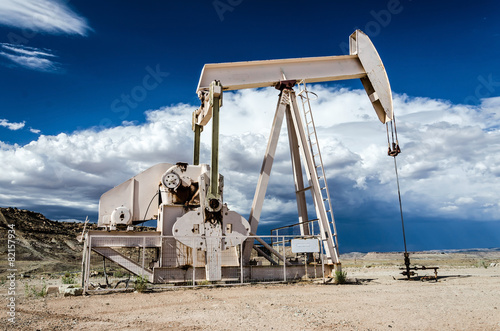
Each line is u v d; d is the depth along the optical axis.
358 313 8.13
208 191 14.53
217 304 9.55
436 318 7.54
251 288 13.07
